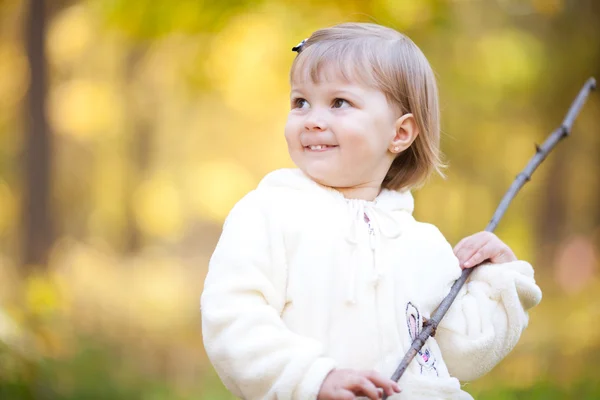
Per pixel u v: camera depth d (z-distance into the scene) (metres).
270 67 13.15
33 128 15.65
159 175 26.55
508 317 3.38
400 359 3.03
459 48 13.27
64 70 22.66
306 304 2.99
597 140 18.50
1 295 10.50
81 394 8.28
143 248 25.39
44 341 8.79
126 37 11.99
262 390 2.85
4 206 20.70
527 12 14.44
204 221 28.31
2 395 7.06
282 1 10.72
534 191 21.08
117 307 14.52
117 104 23.75
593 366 9.91
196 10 11.05
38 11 15.85
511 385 9.04
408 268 3.20
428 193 17.52
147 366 10.50
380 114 3.21
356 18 10.18
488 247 3.48
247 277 2.96
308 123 3.18
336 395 2.72
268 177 3.27
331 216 3.13
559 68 15.02
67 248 18.02
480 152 18.61
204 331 2.96
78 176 25.03
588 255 16.56
